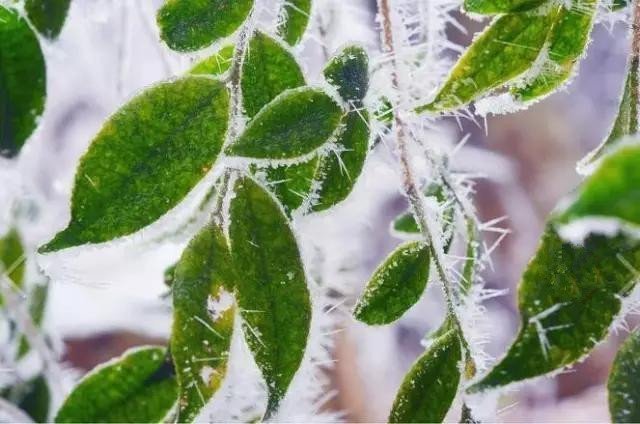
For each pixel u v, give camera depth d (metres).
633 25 0.37
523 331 0.34
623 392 0.35
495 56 0.37
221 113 0.35
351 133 0.36
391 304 0.38
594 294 0.35
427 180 0.42
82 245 0.34
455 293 0.39
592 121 1.96
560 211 0.28
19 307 0.44
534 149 1.97
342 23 0.42
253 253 0.35
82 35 0.49
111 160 0.35
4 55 0.36
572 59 0.37
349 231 0.47
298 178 0.36
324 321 0.40
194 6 0.36
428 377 0.37
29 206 0.46
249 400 0.37
